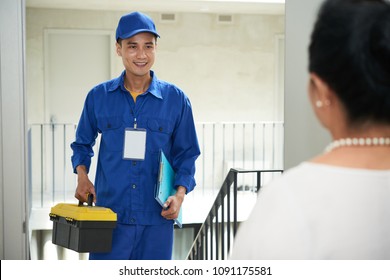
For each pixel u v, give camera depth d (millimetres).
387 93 981
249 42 10281
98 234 3000
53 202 9117
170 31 10055
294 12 2424
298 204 975
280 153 10477
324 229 959
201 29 10141
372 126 1005
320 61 1013
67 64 9938
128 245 3260
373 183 975
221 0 8984
